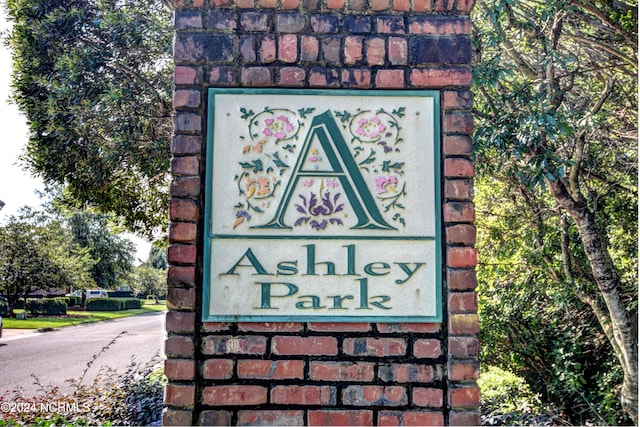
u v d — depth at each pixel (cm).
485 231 750
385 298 230
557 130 476
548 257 715
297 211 233
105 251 3553
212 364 226
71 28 814
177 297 226
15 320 2567
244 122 236
